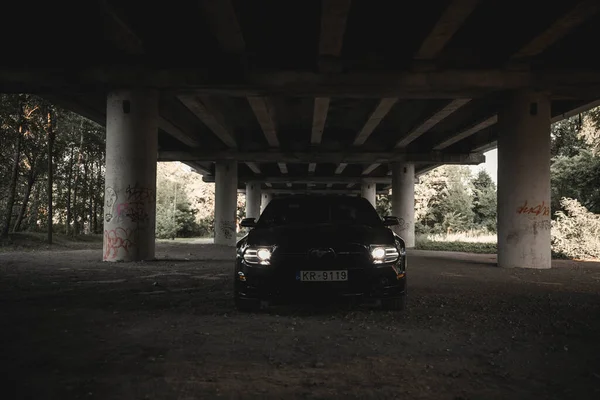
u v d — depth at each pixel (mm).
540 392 3076
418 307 6355
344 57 13664
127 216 13492
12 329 4922
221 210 28656
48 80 13344
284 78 13648
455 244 29859
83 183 30609
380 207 63812
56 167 27188
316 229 5805
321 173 40500
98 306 6371
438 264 14531
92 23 11867
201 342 4363
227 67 13547
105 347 4172
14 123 20938
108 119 13758
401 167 29031
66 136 26969
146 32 12695
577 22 10773
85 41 13172
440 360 3809
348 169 40594
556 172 28703
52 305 6441
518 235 13422
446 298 7242
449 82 13508
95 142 29594
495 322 5398
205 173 41125
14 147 23562
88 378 3289
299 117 22172
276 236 5621
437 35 11500
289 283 5340
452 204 53000
